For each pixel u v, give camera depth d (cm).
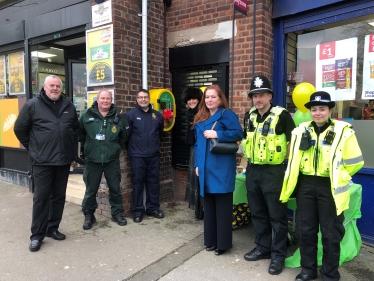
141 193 436
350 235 325
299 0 397
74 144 374
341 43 380
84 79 638
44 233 355
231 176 318
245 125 320
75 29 491
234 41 435
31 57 577
